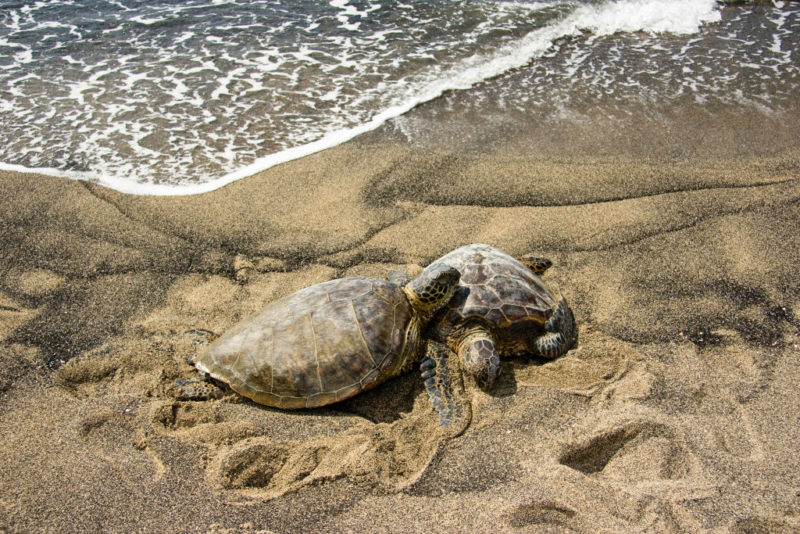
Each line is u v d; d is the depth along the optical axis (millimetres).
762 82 3844
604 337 2201
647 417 1902
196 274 2523
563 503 1702
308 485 1763
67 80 3867
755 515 1669
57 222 2752
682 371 2070
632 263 2520
